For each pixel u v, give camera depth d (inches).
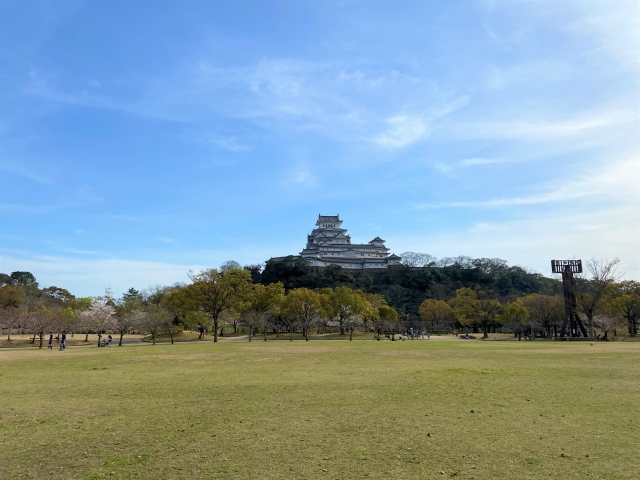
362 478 425.1
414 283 7199.8
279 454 499.8
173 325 4131.4
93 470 455.8
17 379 1136.8
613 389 888.9
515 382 992.9
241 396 855.1
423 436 565.3
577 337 3061.0
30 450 524.7
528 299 4119.1
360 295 4682.6
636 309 3344.0
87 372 1288.1
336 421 647.8
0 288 5044.3
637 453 488.1
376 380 1053.8
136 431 605.0
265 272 7431.1
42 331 2861.7
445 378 1071.0
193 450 518.0
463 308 4252.0
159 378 1131.3
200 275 3385.8
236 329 4886.8
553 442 533.0
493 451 502.6
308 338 3870.6
